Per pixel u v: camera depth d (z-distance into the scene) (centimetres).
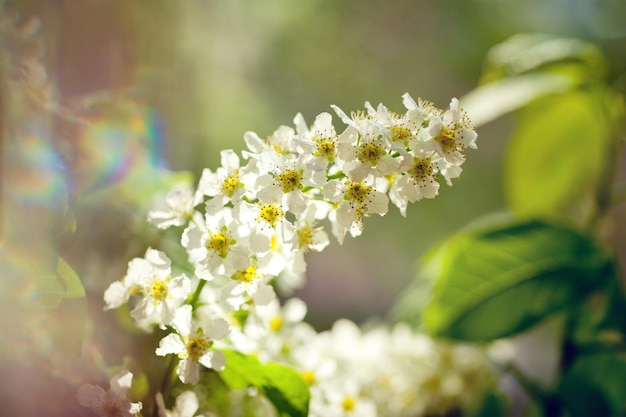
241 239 30
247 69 79
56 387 31
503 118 100
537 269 42
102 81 40
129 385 29
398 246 99
